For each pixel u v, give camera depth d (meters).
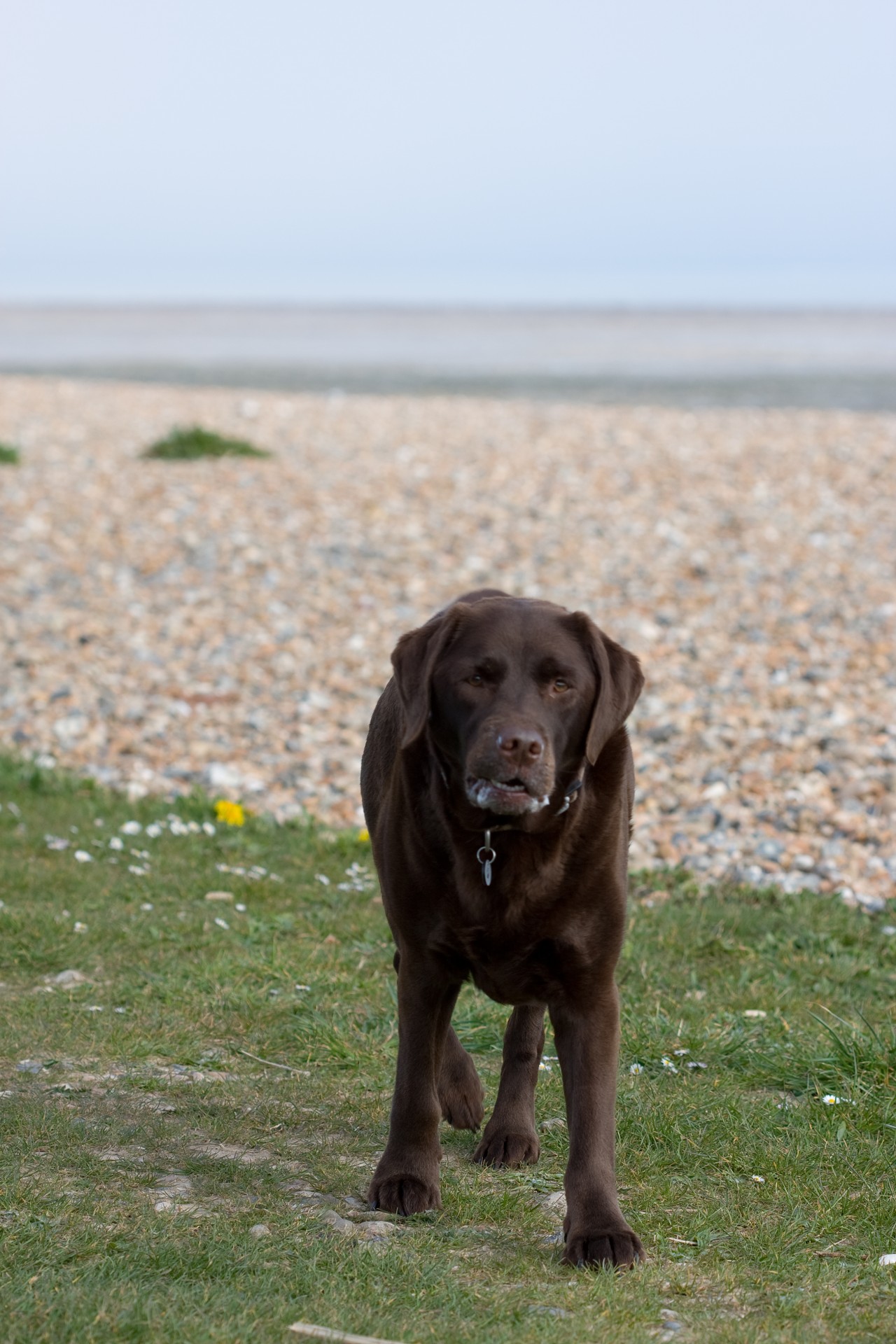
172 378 40.44
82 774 9.98
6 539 17.16
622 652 4.25
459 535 17.16
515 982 4.25
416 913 4.28
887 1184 4.59
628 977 6.73
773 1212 4.41
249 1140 4.88
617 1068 4.36
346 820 9.20
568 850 4.11
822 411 28.38
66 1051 5.67
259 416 27.11
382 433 24.62
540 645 4.10
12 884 7.78
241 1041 5.91
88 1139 4.76
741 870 8.24
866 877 8.20
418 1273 3.81
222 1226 4.07
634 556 16.03
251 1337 3.37
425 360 50.72
